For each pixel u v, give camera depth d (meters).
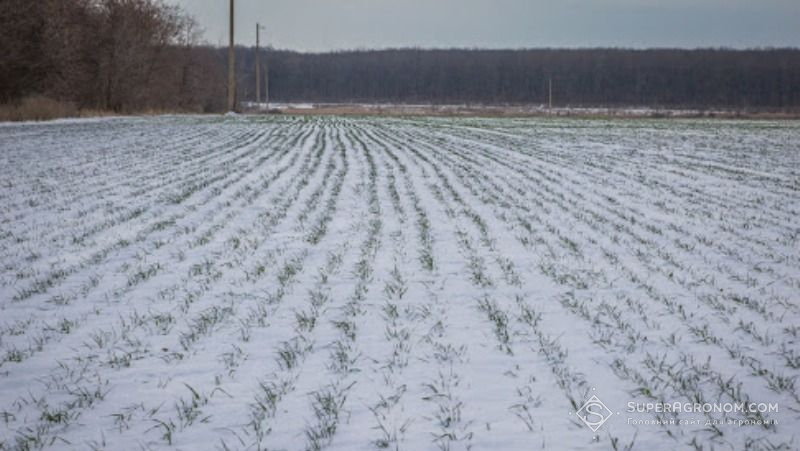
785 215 13.92
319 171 20.03
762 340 6.55
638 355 6.17
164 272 9.03
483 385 5.53
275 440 4.67
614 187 17.80
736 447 4.54
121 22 55.00
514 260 9.77
